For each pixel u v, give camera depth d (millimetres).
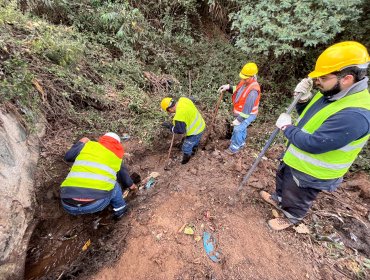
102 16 4785
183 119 3369
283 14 4656
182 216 2658
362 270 2318
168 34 5555
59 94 3594
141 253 2367
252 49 5156
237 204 2834
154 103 4516
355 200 3172
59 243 2742
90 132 3682
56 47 3684
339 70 1684
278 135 4457
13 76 2949
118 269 2303
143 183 3494
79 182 2555
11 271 2086
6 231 2043
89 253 2564
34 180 2799
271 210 2812
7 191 2201
